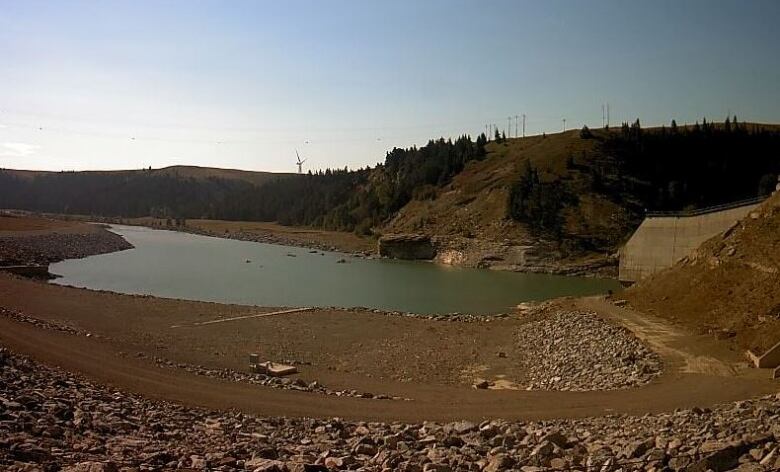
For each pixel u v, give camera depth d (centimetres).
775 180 13350
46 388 2127
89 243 13475
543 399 2869
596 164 14975
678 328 4553
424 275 10769
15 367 2316
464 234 13588
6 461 1255
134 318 5431
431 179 17962
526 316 6141
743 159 15425
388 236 14138
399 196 17862
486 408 2652
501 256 12425
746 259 4800
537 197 13700
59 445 1488
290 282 9294
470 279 10369
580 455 1638
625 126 16238
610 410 2600
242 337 4847
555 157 15462
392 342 4838
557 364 4019
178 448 1622
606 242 12350
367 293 8425
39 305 5622
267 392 2767
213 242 16725
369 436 1978
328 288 8806
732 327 4103
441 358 4331
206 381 2877
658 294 5638
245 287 8588
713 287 4884
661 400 2758
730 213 7388
